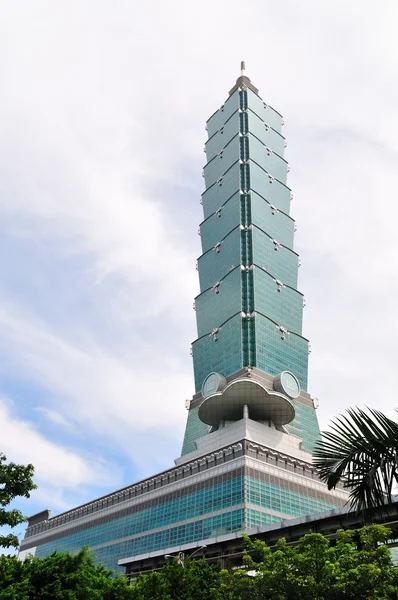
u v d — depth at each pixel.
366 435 14.30
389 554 35.31
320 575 35.44
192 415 184.38
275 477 115.75
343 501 127.31
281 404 133.25
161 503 129.38
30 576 41.50
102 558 137.62
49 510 185.50
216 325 192.12
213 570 48.50
